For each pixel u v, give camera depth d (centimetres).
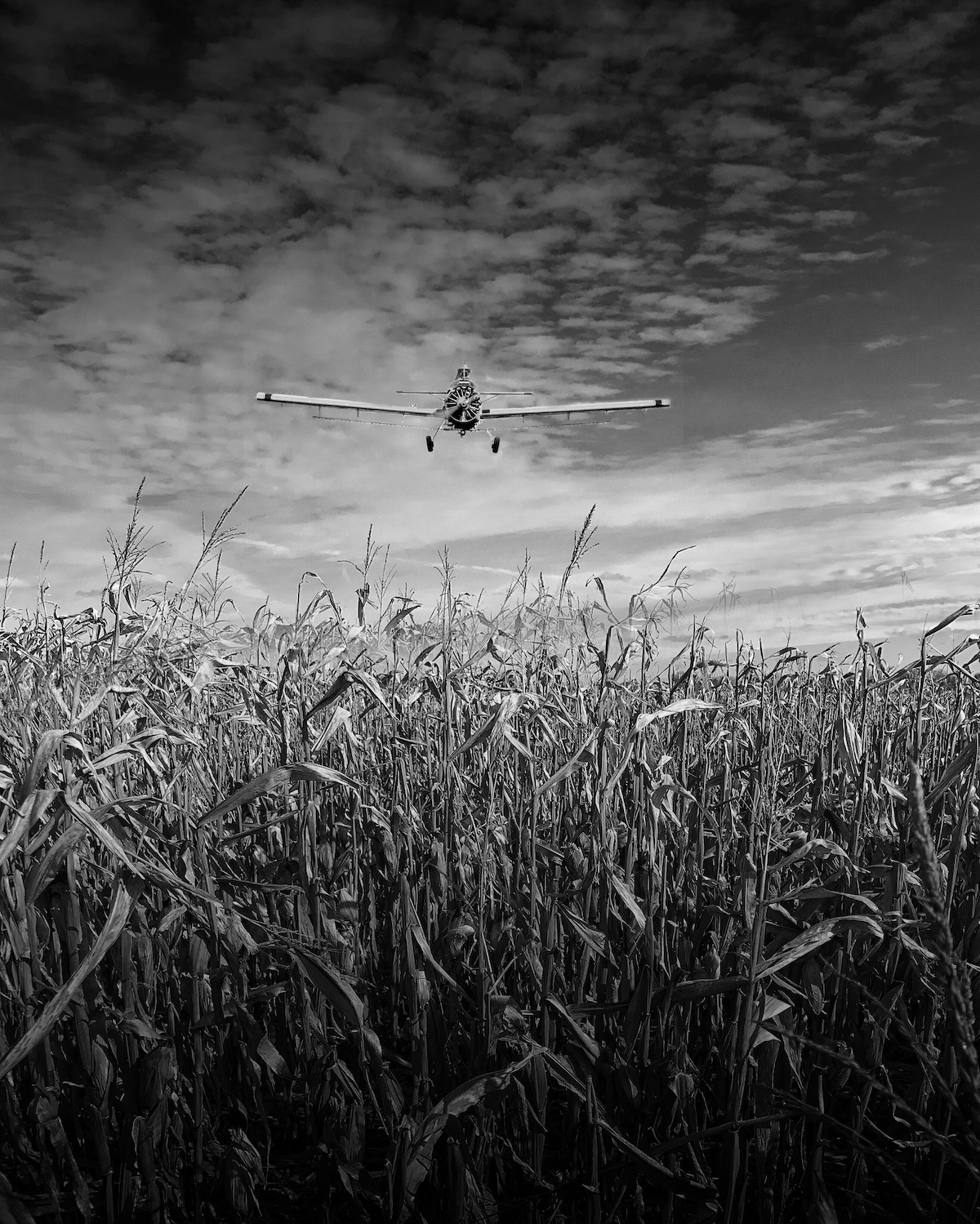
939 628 328
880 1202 267
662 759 326
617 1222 261
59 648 475
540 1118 272
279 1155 314
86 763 257
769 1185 261
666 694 424
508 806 376
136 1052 289
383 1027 364
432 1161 271
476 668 468
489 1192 266
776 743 385
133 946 305
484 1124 264
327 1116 297
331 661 430
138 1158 264
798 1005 285
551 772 400
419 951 318
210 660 431
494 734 353
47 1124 268
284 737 336
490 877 342
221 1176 279
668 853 357
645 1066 267
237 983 274
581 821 378
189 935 290
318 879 348
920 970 263
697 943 303
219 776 392
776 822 302
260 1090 321
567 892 320
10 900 277
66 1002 199
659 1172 237
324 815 398
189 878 268
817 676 511
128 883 275
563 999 299
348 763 397
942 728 418
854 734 344
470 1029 300
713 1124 291
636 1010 266
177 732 298
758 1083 249
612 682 355
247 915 312
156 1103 265
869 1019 269
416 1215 264
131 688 360
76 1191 265
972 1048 143
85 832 255
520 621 498
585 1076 268
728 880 342
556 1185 278
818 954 285
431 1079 296
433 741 420
